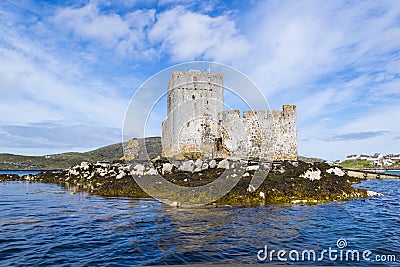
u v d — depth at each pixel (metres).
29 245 8.62
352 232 10.13
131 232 10.01
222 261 7.36
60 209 14.61
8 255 7.78
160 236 9.49
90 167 31.84
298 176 19.34
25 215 13.15
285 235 9.66
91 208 14.73
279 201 15.78
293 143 30.88
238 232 9.97
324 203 15.94
